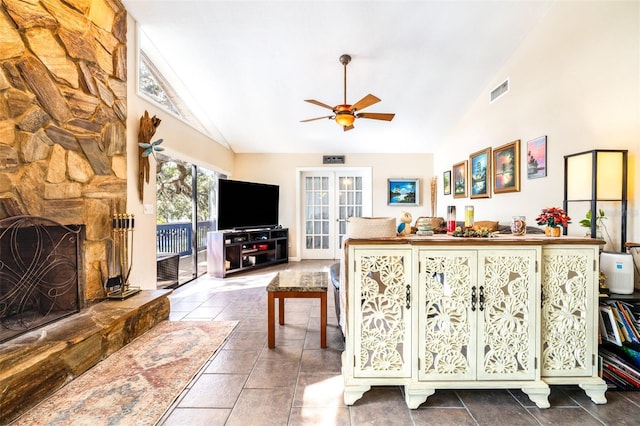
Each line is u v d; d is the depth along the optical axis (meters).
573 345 1.79
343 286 1.92
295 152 6.32
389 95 4.40
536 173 3.27
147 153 3.16
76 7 2.39
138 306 2.48
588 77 2.61
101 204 2.63
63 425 1.48
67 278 2.27
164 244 5.98
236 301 3.55
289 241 6.34
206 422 1.53
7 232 1.90
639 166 2.19
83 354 1.94
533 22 3.21
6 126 1.89
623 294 1.94
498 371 1.75
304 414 1.61
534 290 1.74
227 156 5.92
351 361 1.76
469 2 2.91
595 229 2.18
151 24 3.14
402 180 6.31
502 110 3.89
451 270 1.75
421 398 1.67
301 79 4.02
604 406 1.70
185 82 4.09
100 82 2.64
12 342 1.79
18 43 1.96
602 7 2.46
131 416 1.55
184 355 2.21
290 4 2.89
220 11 2.97
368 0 2.85
